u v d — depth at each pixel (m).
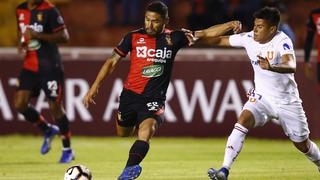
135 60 27.34
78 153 42.38
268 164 36.03
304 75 50.16
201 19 60.47
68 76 51.00
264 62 25.69
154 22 26.77
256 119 26.86
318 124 50.34
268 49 26.95
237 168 34.12
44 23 36.25
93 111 51.31
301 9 68.25
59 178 30.55
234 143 26.39
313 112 50.31
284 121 27.62
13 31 65.00
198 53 50.84
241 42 27.61
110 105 51.19
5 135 51.41
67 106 51.19
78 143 48.00
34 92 37.56
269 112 27.19
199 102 50.97
